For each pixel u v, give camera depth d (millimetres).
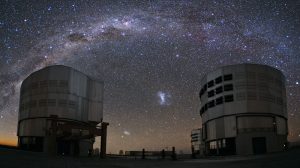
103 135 39062
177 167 23500
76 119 53062
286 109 54656
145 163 28781
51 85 51938
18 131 55156
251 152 47844
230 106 50531
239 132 49250
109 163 27969
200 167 22797
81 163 26438
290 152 35094
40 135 49844
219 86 52844
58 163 24406
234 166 22109
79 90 55312
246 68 51031
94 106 59344
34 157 27703
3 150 31375
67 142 53625
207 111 55312
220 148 51438
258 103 49469
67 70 53500
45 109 50781
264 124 49156
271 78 51781
